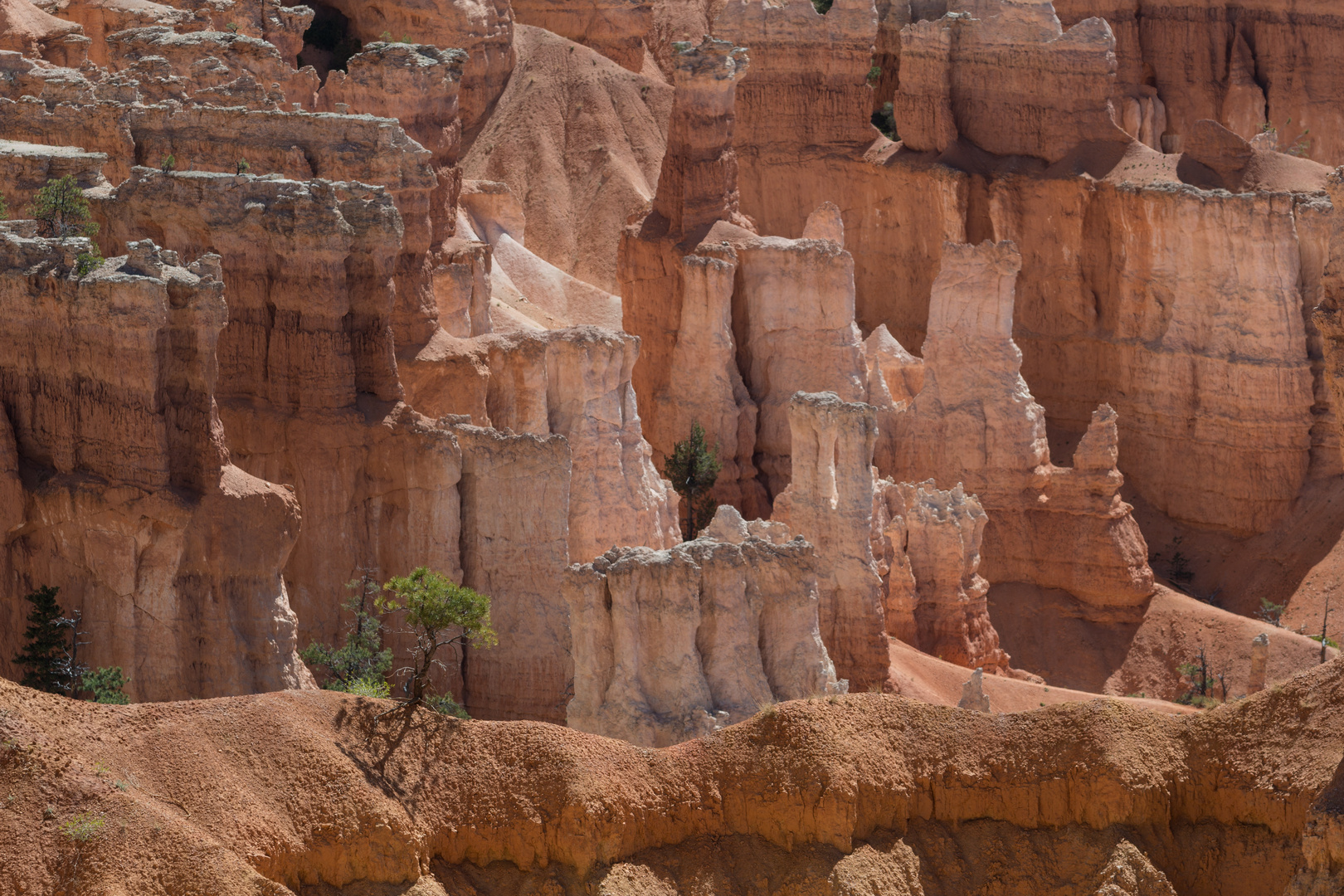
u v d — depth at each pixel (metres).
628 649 174.62
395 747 150.38
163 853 134.75
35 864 132.88
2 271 172.00
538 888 148.00
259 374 193.38
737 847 153.88
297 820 143.25
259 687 173.88
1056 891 155.38
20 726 138.00
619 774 152.88
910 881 153.88
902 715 160.75
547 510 199.25
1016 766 159.62
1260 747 159.00
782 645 183.88
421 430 195.12
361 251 194.62
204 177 192.00
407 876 144.25
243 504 172.75
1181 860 157.88
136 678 172.25
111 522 169.62
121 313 167.50
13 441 173.75
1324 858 144.12
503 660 199.25
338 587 194.00
